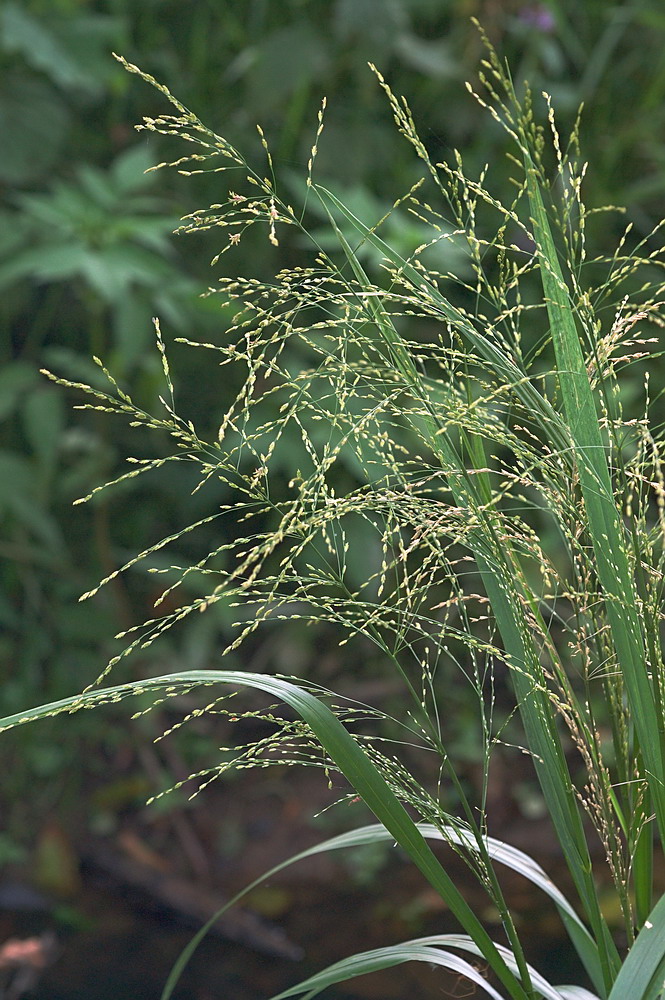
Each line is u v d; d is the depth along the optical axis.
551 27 4.15
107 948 2.94
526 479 1.70
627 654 1.67
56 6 3.93
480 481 1.73
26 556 3.68
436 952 1.72
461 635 1.72
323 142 4.07
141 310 3.13
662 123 4.33
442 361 1.71
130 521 4.01
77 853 3.37
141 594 4.00
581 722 1.73
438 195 4.12
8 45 3.53
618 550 1.66
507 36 4.46
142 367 3.68
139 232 3.14
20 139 3.74
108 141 4.30
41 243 3.57
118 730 3.71
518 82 4.26
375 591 3.26
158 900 3.17
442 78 4.24
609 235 4.22
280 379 3.67
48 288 4.14
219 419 3.72
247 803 3.53
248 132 4.15
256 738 3.72
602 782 1.73
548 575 1.73
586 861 1.72
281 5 4.45
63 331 4.14
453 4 4.36
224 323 3.30
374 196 4.18
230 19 4.40
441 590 3.46
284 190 3.99
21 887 3.23
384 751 3.65
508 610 1.74
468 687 3.78
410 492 1.72
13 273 3.00
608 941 1.73
